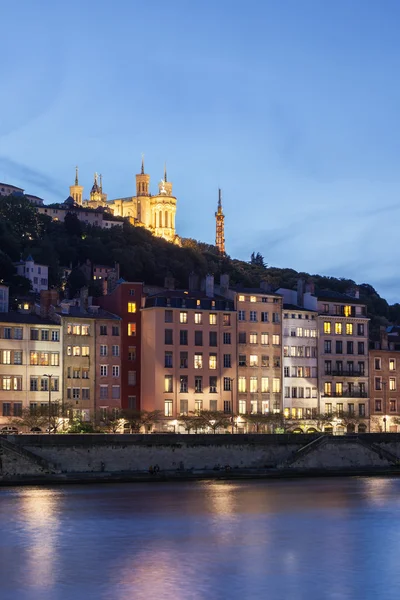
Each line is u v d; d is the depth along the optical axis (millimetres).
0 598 76812
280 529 107250
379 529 107500
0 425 173875
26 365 178250
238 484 149250
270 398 199125
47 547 96312
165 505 124500
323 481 155125
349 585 80938
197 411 187375
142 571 85688
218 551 94625
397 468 169000
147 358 190500
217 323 195625
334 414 199750
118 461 150125
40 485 144125
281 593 78250
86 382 184750
